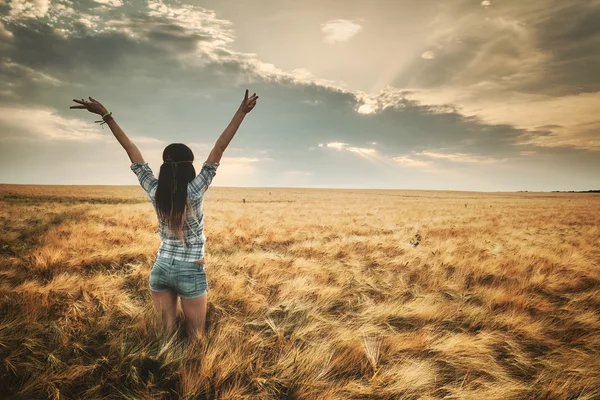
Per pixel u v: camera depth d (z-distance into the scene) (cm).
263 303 406
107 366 260
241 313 380
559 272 633
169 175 238
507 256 752
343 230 1267
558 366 291
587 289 557
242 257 626
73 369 246
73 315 325
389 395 248
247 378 262
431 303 433
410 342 319
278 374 262
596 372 283
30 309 328
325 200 4769
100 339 301
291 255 726
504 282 560
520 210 3067
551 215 2450
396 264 663
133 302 392
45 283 450
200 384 244
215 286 436
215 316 361
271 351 301
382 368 279
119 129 264
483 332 347
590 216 2388
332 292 454
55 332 291
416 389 256
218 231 1045
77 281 434
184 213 237
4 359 246
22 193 4075
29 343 270
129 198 3934
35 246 653
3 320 302
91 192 5362
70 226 977
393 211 2633
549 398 254
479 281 582
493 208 3388
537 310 434
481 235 1188
